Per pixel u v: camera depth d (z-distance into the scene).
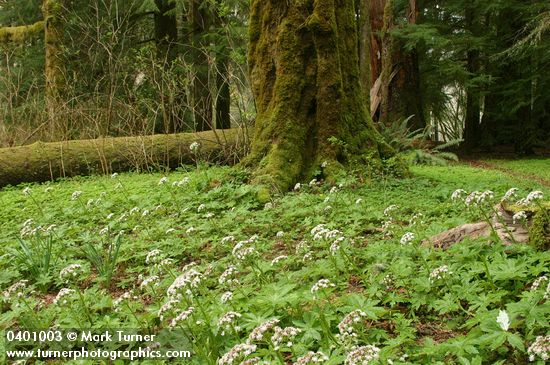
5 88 17.08
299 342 3.30
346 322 2.88
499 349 3.01
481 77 18.33
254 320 3.37
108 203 8.02
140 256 5.62
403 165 9.70
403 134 15.53
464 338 3.05
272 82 9.20
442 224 5.52
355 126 9.35
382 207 7.02
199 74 17.55
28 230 5.88
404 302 3.86
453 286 3.73
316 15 8.70
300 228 6.41
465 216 5.87
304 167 8.80
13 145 13.52
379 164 9.12
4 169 11.45
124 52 17.80
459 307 3.65
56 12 15.43
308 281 4.43
